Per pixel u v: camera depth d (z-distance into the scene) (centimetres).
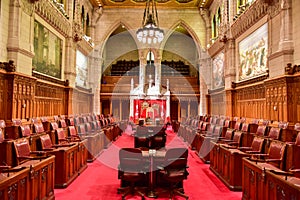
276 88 988
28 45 1009
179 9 2220
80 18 1759
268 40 1091
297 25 918
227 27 1595
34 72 1087
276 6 1027
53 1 1326
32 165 424
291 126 866
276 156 543
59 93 1443
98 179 698
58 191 597
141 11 2208
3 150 532
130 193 582
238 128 1078
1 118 846
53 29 1341
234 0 1554
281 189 357
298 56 912
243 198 522
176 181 537
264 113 1151
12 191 353
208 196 575
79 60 1822
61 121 1116
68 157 642
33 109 1028
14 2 918
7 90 864
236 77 1538
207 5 2136
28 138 646
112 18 2206
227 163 648
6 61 898
